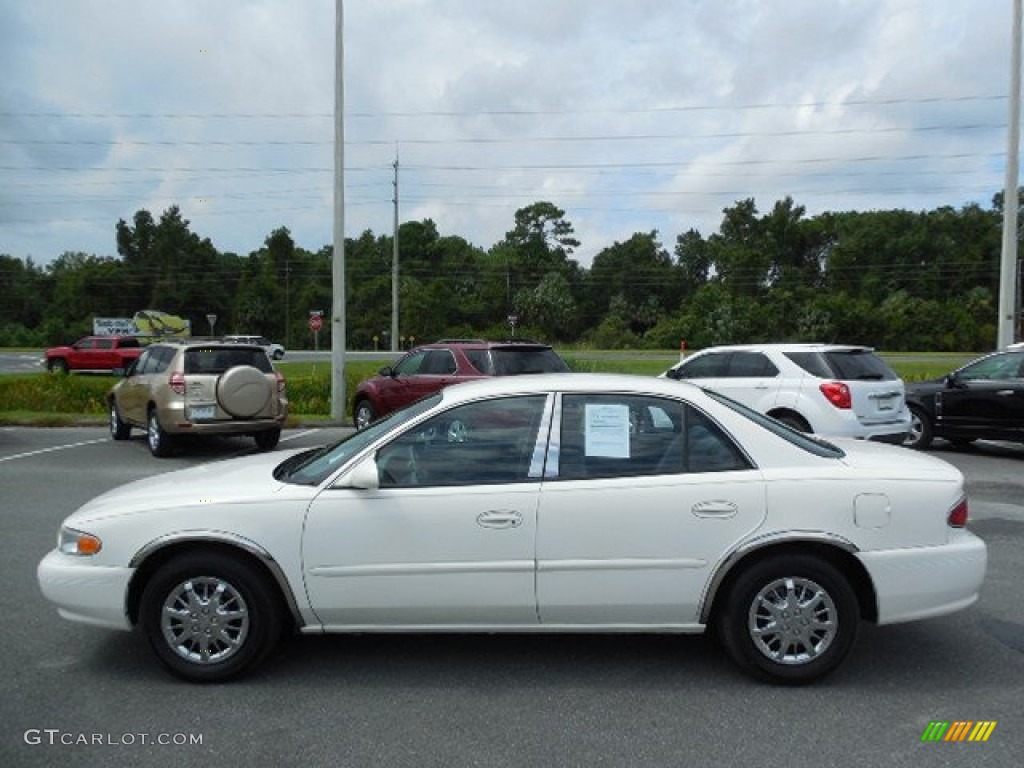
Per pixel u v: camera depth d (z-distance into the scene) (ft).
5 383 67.51
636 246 357.41
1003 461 39.52
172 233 339.16
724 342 251.39
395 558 14.06
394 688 14.20
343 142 60.13
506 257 346.95
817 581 13.94
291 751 12.03
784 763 11.62
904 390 38.70
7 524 26.35
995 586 19.71
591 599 14.03
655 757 11.80
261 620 14.32
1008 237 59.31
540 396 14.80
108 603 14.33
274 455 17.83
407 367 46.01
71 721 13.02
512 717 13.08
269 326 318.04
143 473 36.47
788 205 362.12
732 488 14.01
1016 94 58.75
